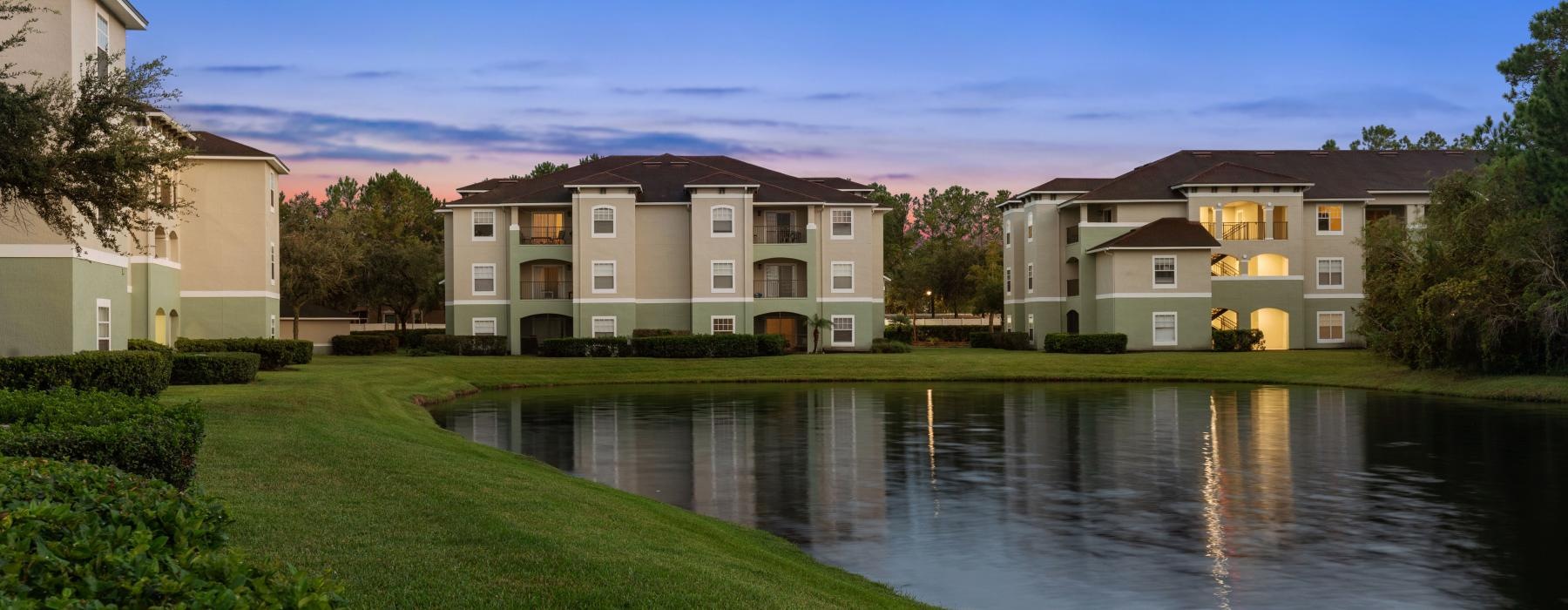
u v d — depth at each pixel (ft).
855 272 198.70
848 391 136.46
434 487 43.11
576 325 192.34
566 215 201.16
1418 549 43.19
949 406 111.45
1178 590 37.45
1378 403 115.34
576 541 33.96
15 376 74.84
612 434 85.15
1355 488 57.72
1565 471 63.82
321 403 82.48
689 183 199.11
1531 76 144.05
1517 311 128.47
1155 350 197.47
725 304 193.26
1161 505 52.75
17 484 21.34
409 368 147.33
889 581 38.78
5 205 71.00
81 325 91.61
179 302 136.56
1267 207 204.03
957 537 45.83
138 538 15.52
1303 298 207.62
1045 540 45.09
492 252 199.62
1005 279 240.53
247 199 140.67
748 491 57.52
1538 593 36.70
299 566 28.68
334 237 215.10
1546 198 126.93
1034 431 86.07
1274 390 138.00
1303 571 39.86
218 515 22.26
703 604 27.20
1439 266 141.28
